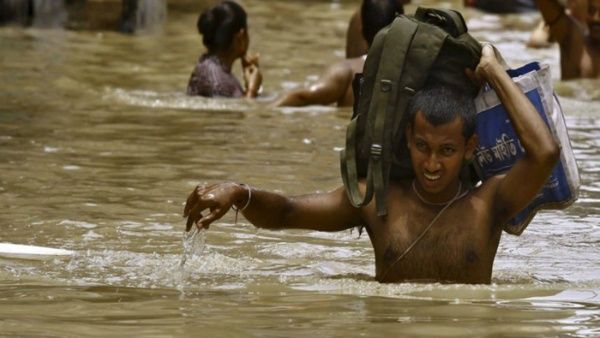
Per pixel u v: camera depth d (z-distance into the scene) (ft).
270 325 34.06
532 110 40.47
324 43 122.01
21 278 41.39
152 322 34.30
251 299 37.96
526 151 40.34
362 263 45.70
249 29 131.13
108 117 78.89
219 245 48.06
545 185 41.98
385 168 41.73
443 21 42.24
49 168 62.54
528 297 38.58
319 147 69.87
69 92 88.33
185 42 119.14
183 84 94.89
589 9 100.01
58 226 50.70
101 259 45.01
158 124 76.95
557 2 99.30
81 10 139.64
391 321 34.68
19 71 97.19
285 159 66.03
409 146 40.68
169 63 105.70
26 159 64.69
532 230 51.65
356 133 42.11
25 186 58.34
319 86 85.35
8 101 83.56
